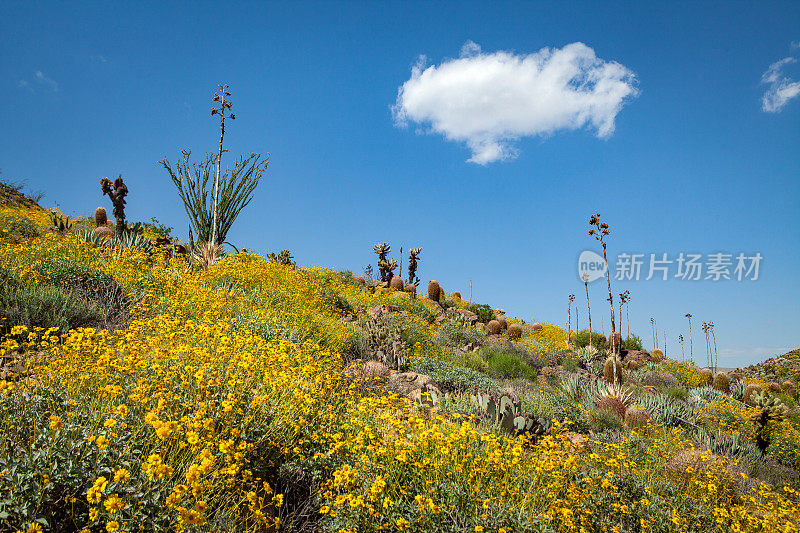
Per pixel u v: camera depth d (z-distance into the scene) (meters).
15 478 2.31
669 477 5.05
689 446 6.62
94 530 2.45
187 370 3.75
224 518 2.88
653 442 6.07
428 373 8.95
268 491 3.11
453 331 14.14
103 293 7.84
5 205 17.45
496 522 3.05
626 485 4.17
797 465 8.44
